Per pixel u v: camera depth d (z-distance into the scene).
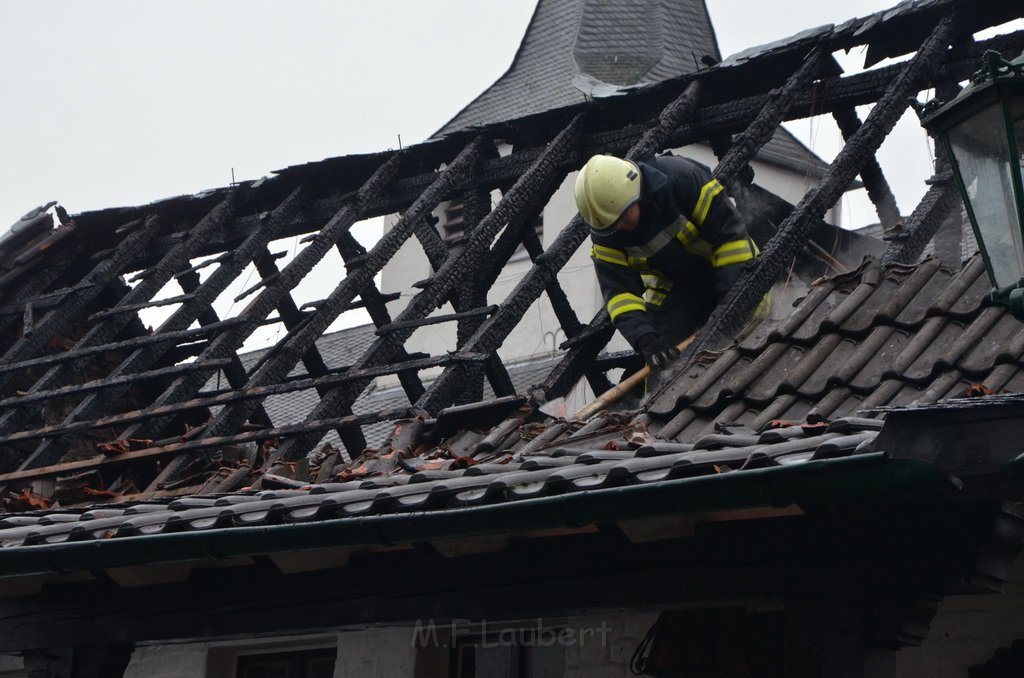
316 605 13.27
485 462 14.01
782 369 14.71
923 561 9.93
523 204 21.73
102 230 27.09
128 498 19.56
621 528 11.10
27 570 13.27
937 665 12.07
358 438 20.31
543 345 33.62
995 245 9.62
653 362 16.55
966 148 9.88
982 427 8.72
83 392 22.42
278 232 24.70
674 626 13.08
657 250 17.03
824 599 10.31
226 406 20.25
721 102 21.77
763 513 10.69
